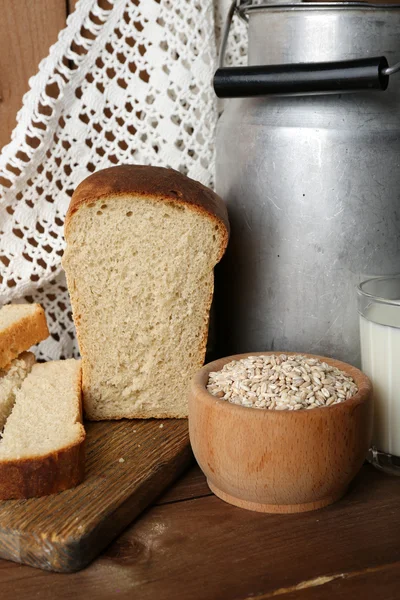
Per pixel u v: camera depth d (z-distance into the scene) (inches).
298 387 25.1
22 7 30.4
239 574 23.2
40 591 22.9
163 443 27.1
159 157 31.6
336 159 27.0
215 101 31.4
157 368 28.3
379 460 26.9
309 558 23.7
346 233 27.4
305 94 26.6
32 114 30.4
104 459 26.3
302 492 24.6
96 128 31.3
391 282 27.5
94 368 28.2
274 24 27.7
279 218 27.8
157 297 27.8
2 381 28.4
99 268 27.6
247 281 28.9
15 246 31.4
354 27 27.0
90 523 23.6
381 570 23.4
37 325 29.4
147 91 31.1
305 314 28.1
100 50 30.6
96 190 27.0
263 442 24.2
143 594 22.7
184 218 27.2
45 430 25.9
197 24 30.8
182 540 24.2
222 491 25.6
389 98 27.2
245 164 28.2
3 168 30.6
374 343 26.2
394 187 27.2
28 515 23.9
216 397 24.9
